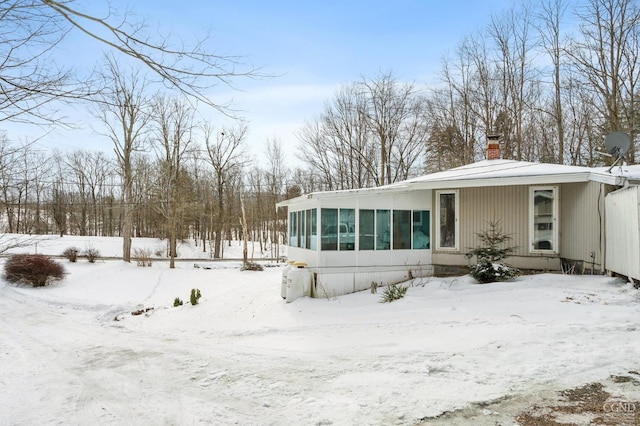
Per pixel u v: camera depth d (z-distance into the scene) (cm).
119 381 566
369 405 424
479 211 1212
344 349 649
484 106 2736
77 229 5003
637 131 2022
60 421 427
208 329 948
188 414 430
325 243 1137
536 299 858
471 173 1250
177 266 2667
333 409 420
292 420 401
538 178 1048
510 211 1177
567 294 865
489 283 1050
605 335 612
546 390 442
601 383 453
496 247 1162
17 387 553
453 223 1247
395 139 3134
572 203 1095
